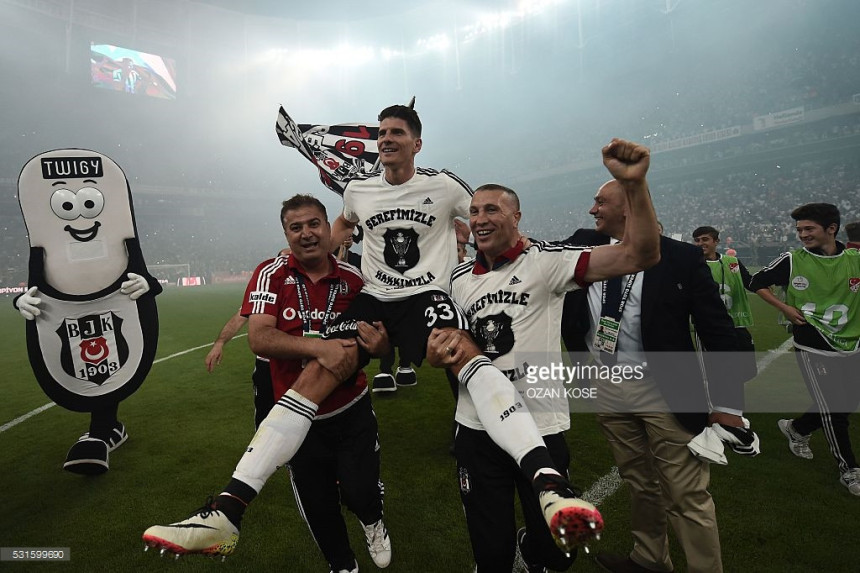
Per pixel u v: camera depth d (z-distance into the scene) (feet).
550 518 5.03
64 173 11.89
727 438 6.54
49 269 11.84
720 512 9.60
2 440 14.66
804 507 9.73
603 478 11.22
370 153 13.91
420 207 8.41
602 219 7.91
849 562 8.00
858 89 86.12
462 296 7.12
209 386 20.49
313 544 9.02
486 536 6.34
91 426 12.55
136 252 12.55
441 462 12.41
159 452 13.42
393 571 8.15
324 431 7.71
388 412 16.58
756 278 12.11
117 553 8.73
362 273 8.87
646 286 7.27
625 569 7.99
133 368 12.44
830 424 10.77
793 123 86.74
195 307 52.47
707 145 97.96
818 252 11.35
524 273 6.53
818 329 10.93
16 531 9.50
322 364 7.06
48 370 11.84
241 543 9.05
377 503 8.00
